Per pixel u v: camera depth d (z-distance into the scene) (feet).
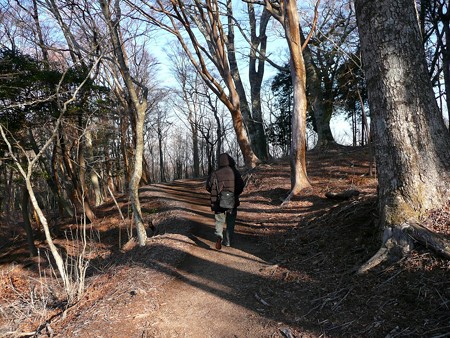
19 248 49.08
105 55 27.45
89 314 15.51
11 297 28.30
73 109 39.93
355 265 14.98
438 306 10.98
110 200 65.46
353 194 26.89
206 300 15.56
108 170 76.89
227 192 21.33
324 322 12.16
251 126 63.36
